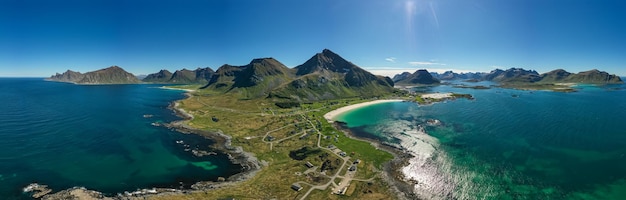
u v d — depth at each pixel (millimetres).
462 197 93938
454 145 144875
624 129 175875
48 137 154625
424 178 106938
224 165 119812
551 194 95312
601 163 119625
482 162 121750
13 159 120750
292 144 146250
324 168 113875
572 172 111375
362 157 126188
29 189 95188
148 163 120938
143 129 176125
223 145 145250
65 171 110938
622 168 114125
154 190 96875
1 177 103438
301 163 119250
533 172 111625
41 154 127875
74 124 187250
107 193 94688
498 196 94562
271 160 124812
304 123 194625
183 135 163125
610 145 143125
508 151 135250
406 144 147375
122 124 189625
